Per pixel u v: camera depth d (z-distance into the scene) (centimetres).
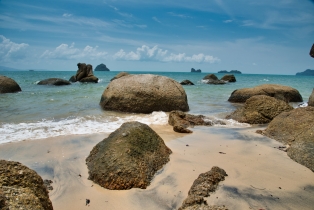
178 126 735
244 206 342
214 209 304
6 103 1163
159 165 459
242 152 557
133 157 426
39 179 309
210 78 3850
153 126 808
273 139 666
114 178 393
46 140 614
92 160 460
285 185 402
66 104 1174
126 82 1100
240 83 3566
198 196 344
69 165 470
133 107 1042
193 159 507
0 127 721
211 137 682
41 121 815
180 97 1104
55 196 368
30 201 263
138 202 355
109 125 790
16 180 281
